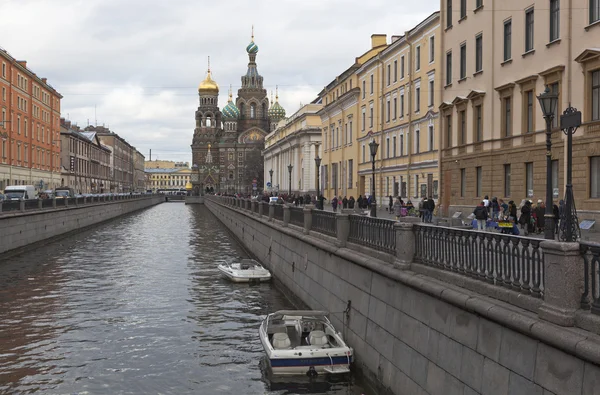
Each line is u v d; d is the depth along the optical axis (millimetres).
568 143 7754
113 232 55188
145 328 18359
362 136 57500
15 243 36656
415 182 43188
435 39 38906
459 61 34188
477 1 31891
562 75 24125
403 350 10992
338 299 15773
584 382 6355
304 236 20500
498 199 29531
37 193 59000
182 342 16828
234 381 13609
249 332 17938
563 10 23984
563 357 6707
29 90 71375
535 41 26125
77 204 55531
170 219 78062
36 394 12859
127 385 13414
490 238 8820
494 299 8367
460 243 9727
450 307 9289
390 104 49562
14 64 64938
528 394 7254
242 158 183375
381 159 51219
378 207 51656
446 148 35875
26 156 70750
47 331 17953
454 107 34656
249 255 37406
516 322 7391
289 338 14820
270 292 24312
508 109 28938
